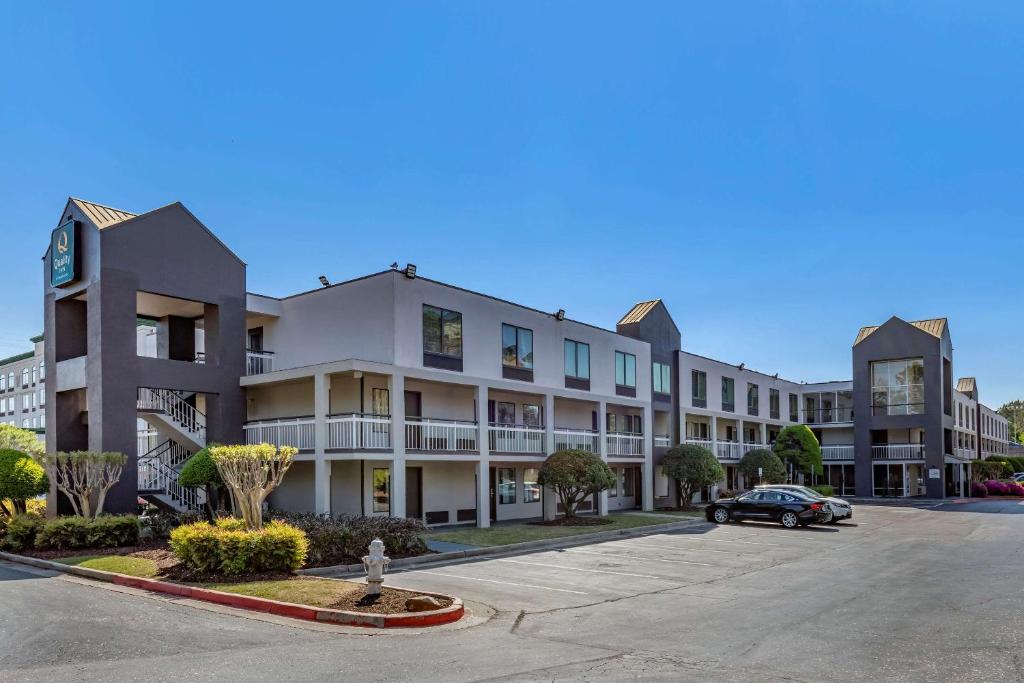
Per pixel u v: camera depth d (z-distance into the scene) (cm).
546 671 820
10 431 2889
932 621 1102
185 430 2352
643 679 789
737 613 1172
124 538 1902
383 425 2272
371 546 1202
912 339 4844
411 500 2547
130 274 2219
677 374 4078
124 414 2175
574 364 3256
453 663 856
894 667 845
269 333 2752
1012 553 1958
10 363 6134
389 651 918
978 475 5478
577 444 3058
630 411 3725
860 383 4991
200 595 1285
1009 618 1123
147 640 978
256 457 1516
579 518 2734
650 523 2756
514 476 3005
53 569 1662
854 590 1388
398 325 2386
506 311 2881
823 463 5234
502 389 2711
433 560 1791
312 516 1906
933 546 2138
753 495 2905
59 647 938
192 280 2373
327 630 1050
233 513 1872
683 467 3531
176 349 2666
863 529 2688
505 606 1238
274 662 859
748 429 5156
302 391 2566
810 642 969
